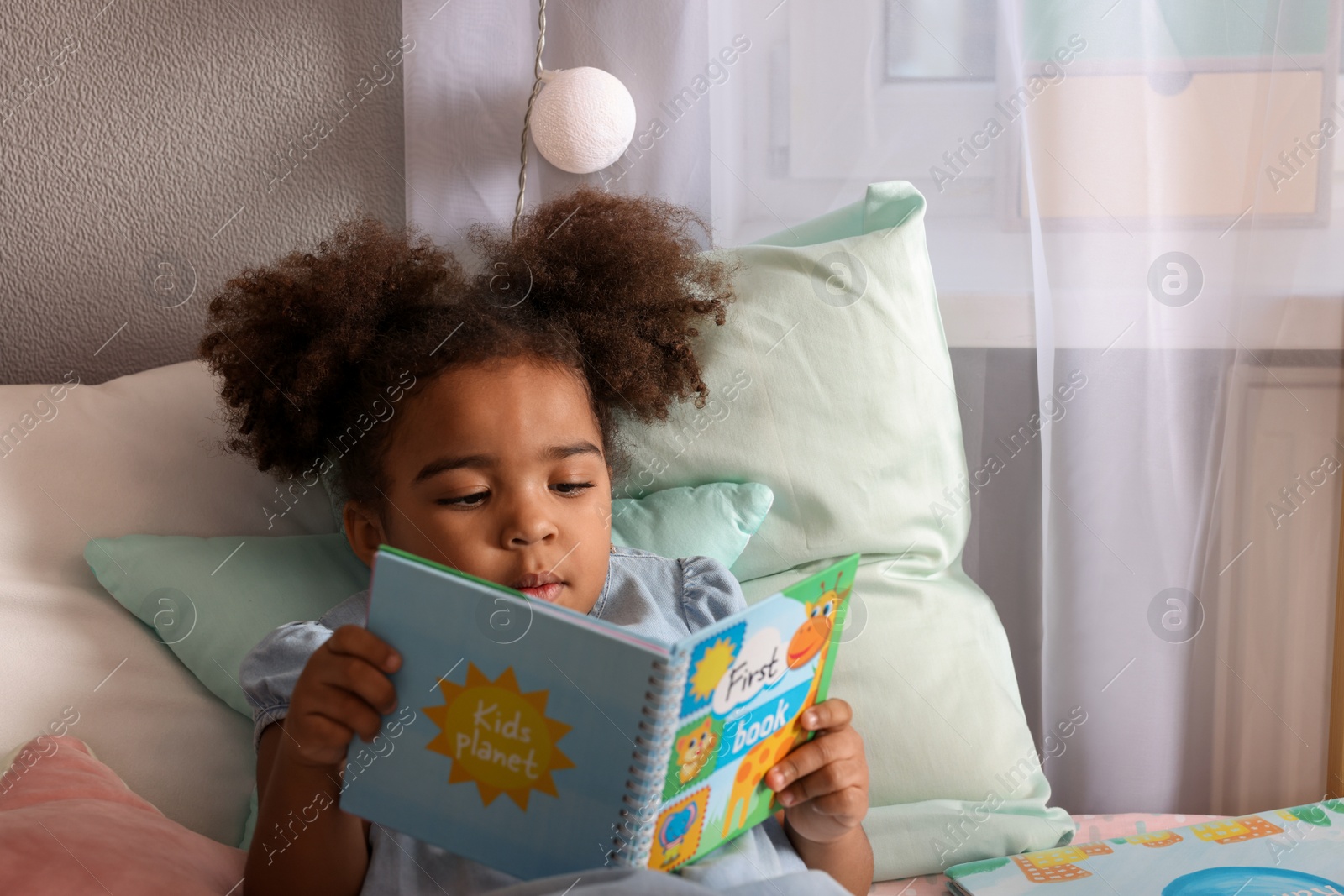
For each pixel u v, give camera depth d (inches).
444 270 40.2
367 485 36.2
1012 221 47.4
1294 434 46.6
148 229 46.0
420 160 45.7
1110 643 49.4
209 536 39.0
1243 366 46.6
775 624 25.1
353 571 38.6
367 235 40.2
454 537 33.3
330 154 46.9
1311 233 45.2
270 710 31.1
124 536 36.3
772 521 41.8
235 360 38.8
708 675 23.7
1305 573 47.4
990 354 48.9
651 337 41.0
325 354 36.8
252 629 35.4
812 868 32.7
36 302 45.8
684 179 47.6
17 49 43.9
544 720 23.9
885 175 48.1
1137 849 35.4
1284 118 44.6
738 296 42.4
